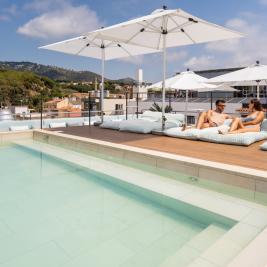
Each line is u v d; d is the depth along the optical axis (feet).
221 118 19.25
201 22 16.89
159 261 6.61
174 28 18.86
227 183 10.42
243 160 11.75
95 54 27.17
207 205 9.17
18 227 8.36
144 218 8.95
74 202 10.25
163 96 19.51
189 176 11.59
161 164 12.60
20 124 34.91
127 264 6.53
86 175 13.55
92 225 8.46
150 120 23.98
